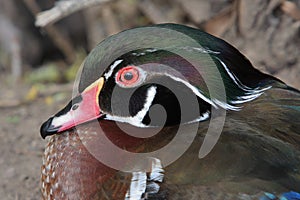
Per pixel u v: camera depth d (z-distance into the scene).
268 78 7.77
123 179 7.02
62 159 7.46
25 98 13.40
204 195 6.65
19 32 15.70
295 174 6.70
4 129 11.84
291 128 7.07
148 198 6.86
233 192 6.61
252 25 11.48
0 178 10.40
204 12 12.75
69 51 15.45
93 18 14.80
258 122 7.12
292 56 11.48
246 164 6.74
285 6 11.29
